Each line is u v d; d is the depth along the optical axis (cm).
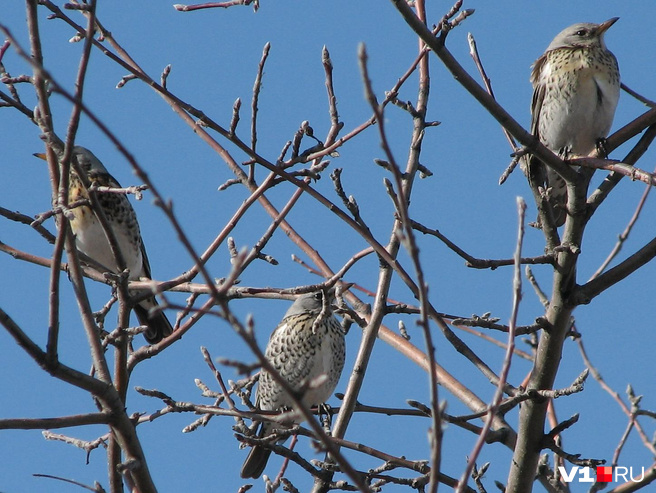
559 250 984
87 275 1139
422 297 565
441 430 571
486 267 991
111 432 932
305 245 1328
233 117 990
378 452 946
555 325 998
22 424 801
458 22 927
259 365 516
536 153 993
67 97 530
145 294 968
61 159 843
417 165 1142
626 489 993
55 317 816
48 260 1133
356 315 1137
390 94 1054
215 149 1309
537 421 990
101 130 526
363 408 1087
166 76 1027
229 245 1027
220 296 513
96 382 846
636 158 1102
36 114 883
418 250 559
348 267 1012
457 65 937
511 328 638
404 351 1259
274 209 1330
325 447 596
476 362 1088
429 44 918
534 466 1002
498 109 964
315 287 1011
